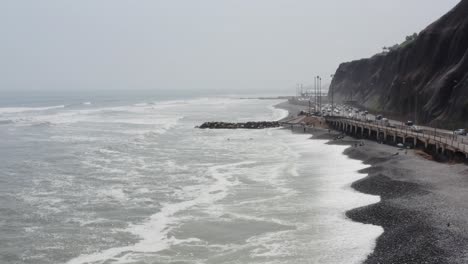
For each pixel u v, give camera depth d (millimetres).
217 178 44500
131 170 49156
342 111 124062
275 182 42062
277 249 25984
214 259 25000
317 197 36188
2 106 185250
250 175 45531
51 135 81875
